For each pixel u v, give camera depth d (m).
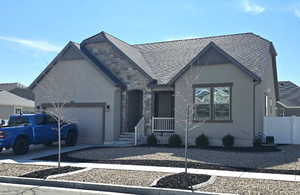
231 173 11.93
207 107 20.14
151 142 20.98
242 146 19.16
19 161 15.46
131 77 22.89
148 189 9.55
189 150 17.67
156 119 21.91
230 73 19.69
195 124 20.16
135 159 15.05
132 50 25.78
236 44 23.36
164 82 21.86
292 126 20.88
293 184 10.09
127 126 23.14
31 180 11.18
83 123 23.02
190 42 26.09
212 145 19.80
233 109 19.52
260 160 14.43
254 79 19.02
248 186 9.80
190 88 20.55
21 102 38.97
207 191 9.20
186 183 10.02
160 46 26.89
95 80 22.88
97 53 24.19
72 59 23.55
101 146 20.56
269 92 24.58
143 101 22.44
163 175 11.48
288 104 32.34
